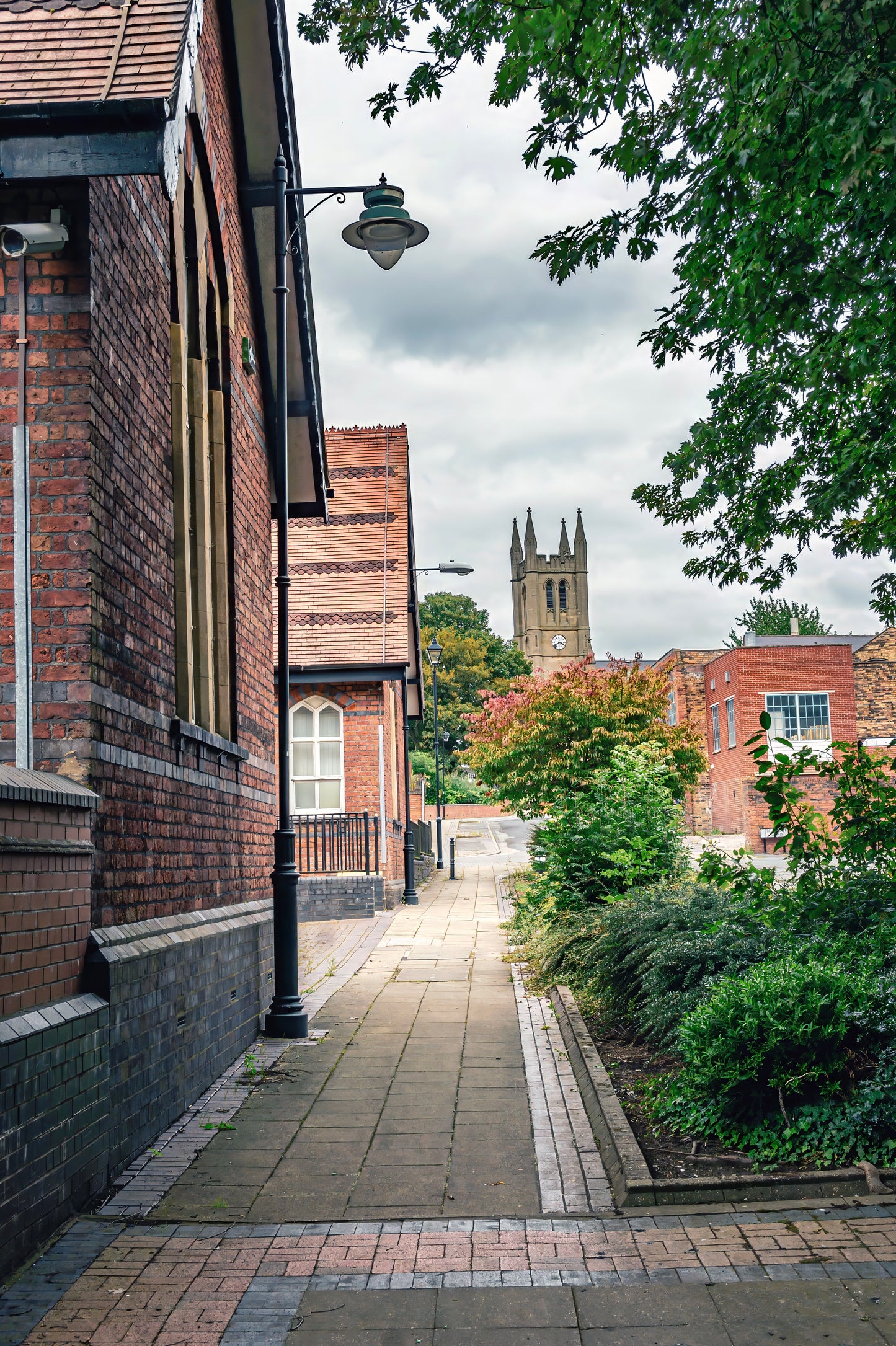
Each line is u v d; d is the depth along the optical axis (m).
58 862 5.03
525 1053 8.11
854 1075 5.62
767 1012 5.56
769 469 10.98
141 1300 4.05
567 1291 4.07
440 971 12.20
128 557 6.14
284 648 9.59
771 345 8.50
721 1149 5.52
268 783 10.62
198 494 8.32
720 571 11.88
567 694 18.66
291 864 9.26
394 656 20.09
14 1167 4.33
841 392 9.13
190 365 8.36
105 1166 5.34
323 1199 5.18
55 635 5.41
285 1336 3.77
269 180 10.30
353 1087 7.29
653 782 13.41
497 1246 4.53
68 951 5.14
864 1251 4.29
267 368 11.24
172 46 5.57
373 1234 4.70
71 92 5.33
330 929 16.75
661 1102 6.15
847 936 6.90
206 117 8.60
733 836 39.56
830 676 40.16
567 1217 4.85
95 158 5.28
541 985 10.84
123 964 5.64
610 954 8.84
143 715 6.31
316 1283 4.20
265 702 10.59
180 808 7.12
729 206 6.61
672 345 8.96
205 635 8.26
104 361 5.80
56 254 5.59
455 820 61.19
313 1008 10.13
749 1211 4.78
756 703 40.06
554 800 18.03
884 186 6.16
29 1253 4.45
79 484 5.47
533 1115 6.53
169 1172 5.57
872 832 7.14
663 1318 3.83
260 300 10.95
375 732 20.50
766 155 6.38
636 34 6.59
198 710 8.16
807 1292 3.97
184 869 7.20
